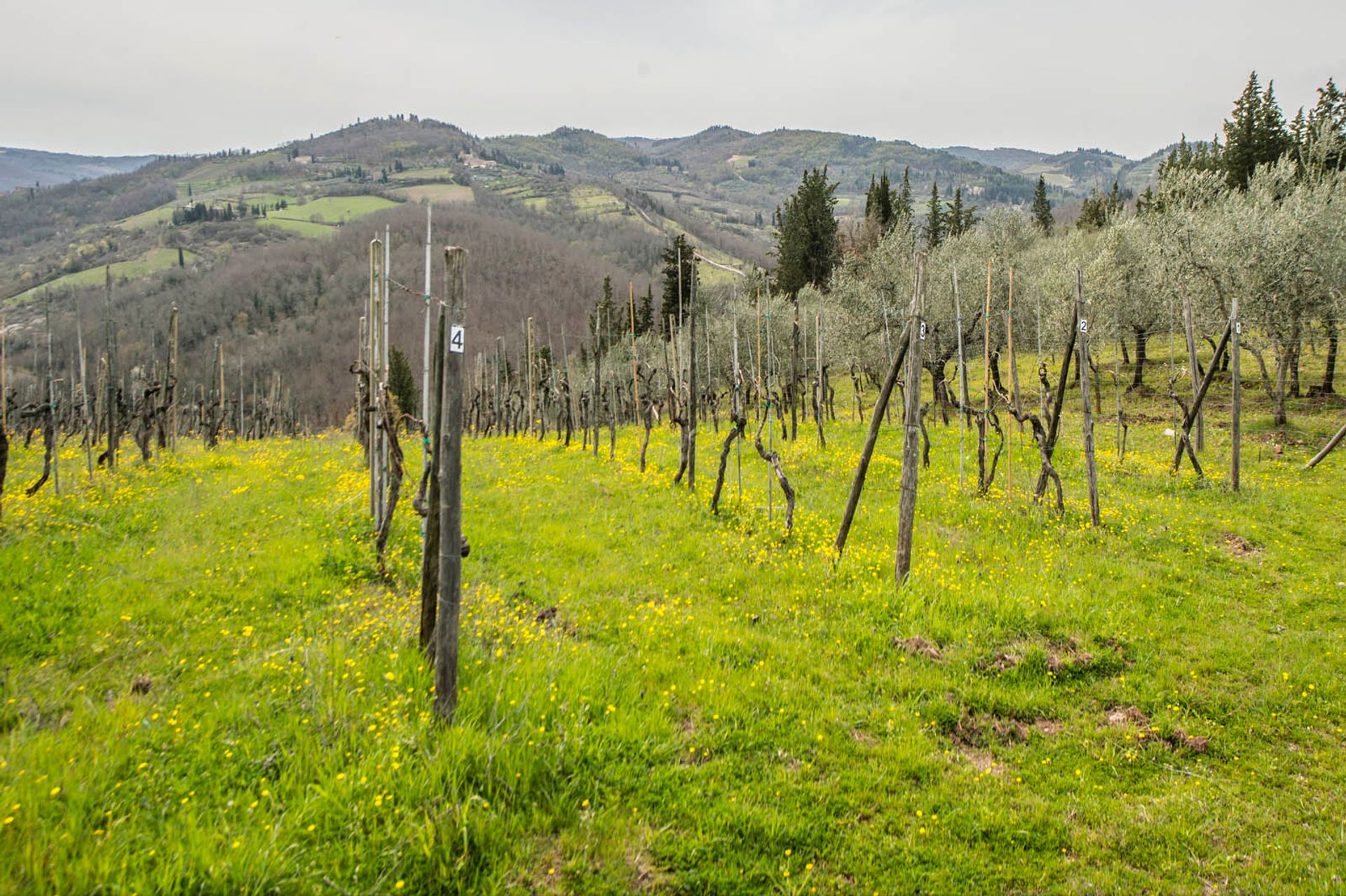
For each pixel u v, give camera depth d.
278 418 52.16
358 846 5.09
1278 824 6.57
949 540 14.73
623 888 5.20
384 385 12.50
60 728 6.57
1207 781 7.21
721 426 35.28
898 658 9.37
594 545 13.65
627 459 24.62
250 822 5.19
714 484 19.27
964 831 6.20
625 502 17.19
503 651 8.23
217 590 10.33
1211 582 12.61
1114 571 12.92
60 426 34.25
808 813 6.23
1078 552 14.04
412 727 6.47
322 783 5.72
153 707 6.95
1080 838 6.23
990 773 7.13
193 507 15.04
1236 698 8.76
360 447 25.84
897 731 7.67
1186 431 20.11
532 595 10.90
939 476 20.72
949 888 5.57
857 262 62.47
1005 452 24.05
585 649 8.73
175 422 26.17
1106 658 9.44
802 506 16.94
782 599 11.27
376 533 13.13
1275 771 7.41
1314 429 26.48
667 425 38.97
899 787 6.76
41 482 15.02
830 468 21.91
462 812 5.44
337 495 16.08
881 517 16.14
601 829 5.75
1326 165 47.31
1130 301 36.97
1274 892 5.65
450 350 6.55
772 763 6.94
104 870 4.62
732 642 9.43
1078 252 44.28
